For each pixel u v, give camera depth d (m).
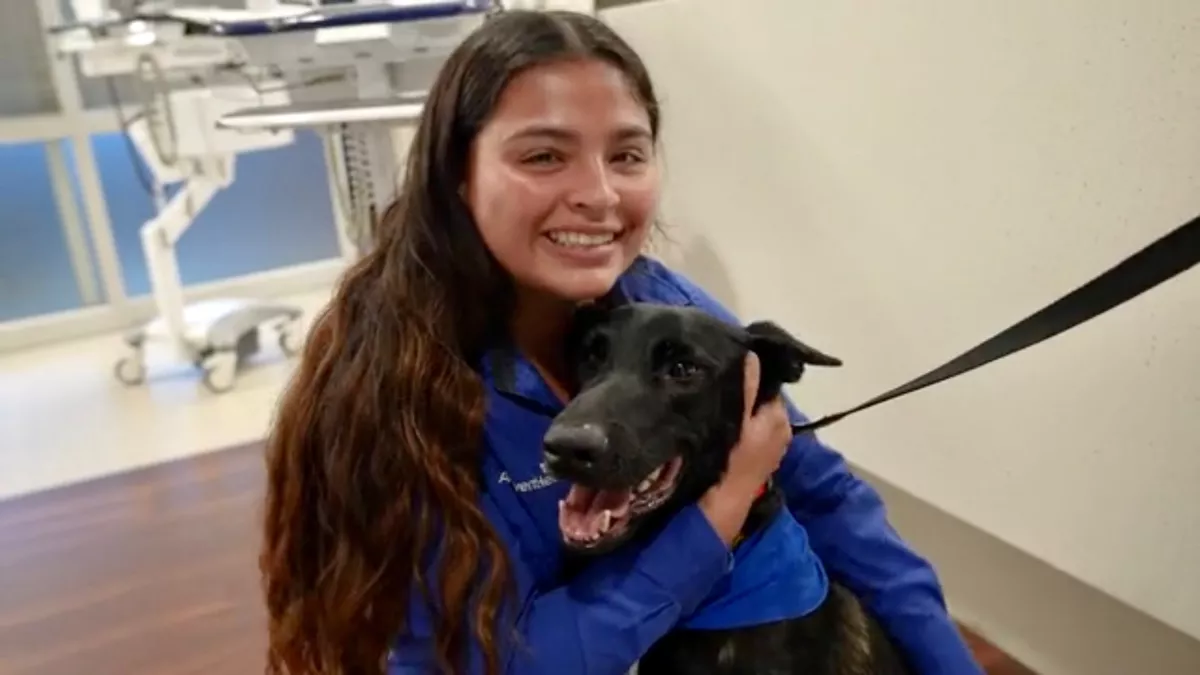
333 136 3.80
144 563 2.77
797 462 1.54
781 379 1.34
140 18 3.17
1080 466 1.70
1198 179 1.41
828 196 2.12
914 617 1.48
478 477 1.32
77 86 4.50
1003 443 1.83
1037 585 2.04
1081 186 1.58
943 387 1.93
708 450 1.26
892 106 1.90
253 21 2.77
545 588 1.35
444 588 1.25
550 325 1.43
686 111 2.51
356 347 1.35
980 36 1.69
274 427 1.44
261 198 5.08
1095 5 1.50
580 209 1.24
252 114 2.90
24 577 2.76
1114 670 1.93
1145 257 1.08
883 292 2.02
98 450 3.50
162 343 3.99
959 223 1.81
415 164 1.34
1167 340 1.51
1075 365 1.66
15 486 3.29
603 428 1.15
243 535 2.86
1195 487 1.52
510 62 1.24
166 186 4.88
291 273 5.10
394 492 1.28
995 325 1.78
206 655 2.36
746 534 1.31
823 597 1.33
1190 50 1.39
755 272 2.40
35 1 4.37
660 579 1.23
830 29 2.00
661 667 1.32
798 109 2.14
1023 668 2.10
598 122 1.24
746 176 2.35
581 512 1.21
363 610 1.30
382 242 1.40
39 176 4.68
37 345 4.65
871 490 1.58
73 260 4.75
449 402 1.29
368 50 2.82
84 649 2.43
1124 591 1.69
